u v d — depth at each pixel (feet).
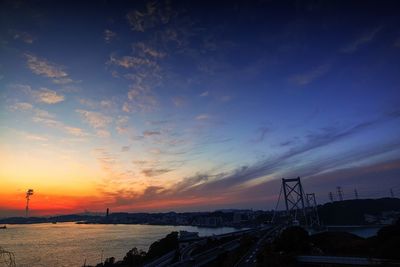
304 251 372.79
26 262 649.20
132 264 490.90
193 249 595.47
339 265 292.61
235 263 333.01
